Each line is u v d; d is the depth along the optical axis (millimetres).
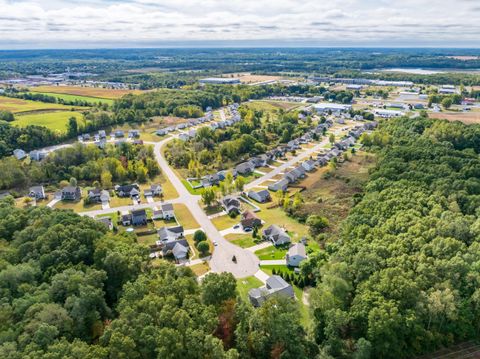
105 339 59250
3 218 95250
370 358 68125
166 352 57094
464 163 135875
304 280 92250
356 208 112875
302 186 156250
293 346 63969
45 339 56375
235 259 103562
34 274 72625
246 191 151875
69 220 90812
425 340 69250
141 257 81938
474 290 74125
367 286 74375
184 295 68688
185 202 141875
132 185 151125
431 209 103000
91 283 69688
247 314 69000
